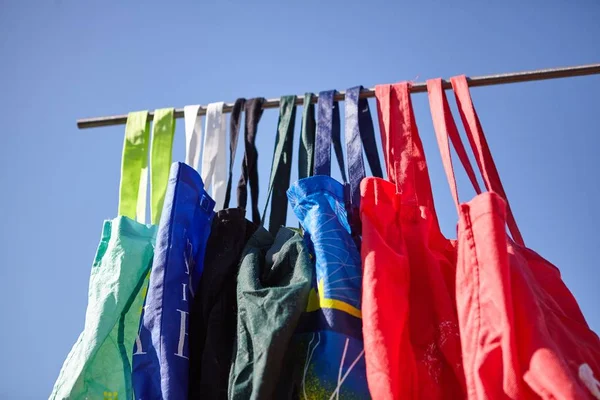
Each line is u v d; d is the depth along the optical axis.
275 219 1.14
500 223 0.80
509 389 0.71
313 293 0.88
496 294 0.76
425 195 1.04
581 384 0.76
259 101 1.20
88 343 0.89
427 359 0.84
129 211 1.13
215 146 1.18
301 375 0.81
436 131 1.09
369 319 0.79
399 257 0.87
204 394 0.85
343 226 0.95
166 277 0.89
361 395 0.78
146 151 1.19
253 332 0.81
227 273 0.94
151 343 0.88
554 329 0.81
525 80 1.12
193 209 0.98
